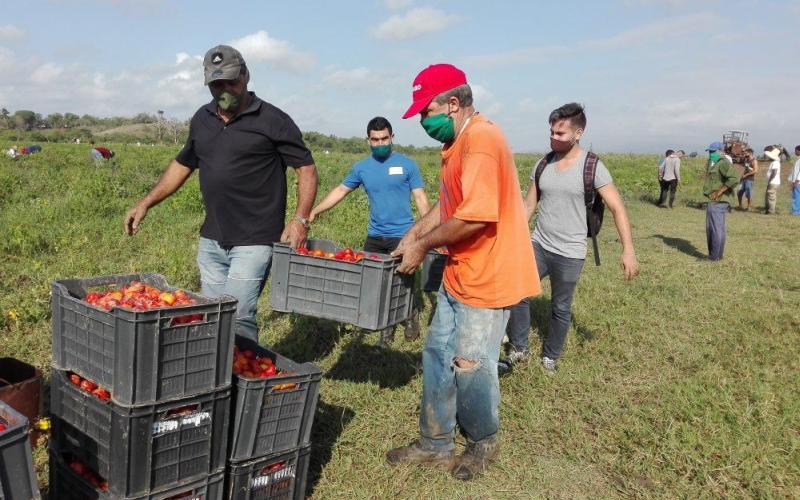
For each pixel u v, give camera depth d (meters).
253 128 3.73
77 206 11.25
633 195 22.30
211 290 4.07
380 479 3.63
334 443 3.95
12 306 5.85
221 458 2.87
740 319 6.89
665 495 3.57
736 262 10.31
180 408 2.69
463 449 4.10
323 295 3.75
